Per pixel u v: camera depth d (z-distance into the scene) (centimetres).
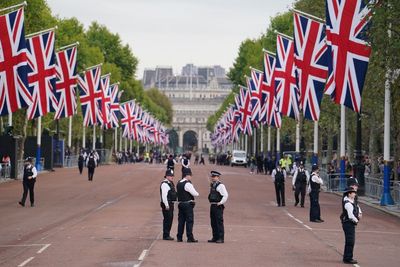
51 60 8062
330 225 4497
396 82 5244
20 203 5594
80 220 4553
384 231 4291
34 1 9706
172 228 4131
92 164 9094
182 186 3522
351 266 2919
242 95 12838
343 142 7688
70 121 13912
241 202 6131
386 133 6003
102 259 2950
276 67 7950
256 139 15588
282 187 5834
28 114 8056
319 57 6675
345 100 5428
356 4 5362
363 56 5356
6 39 6688
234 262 2914
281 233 4003
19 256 3081
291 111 7925
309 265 2898
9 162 8819
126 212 5062
